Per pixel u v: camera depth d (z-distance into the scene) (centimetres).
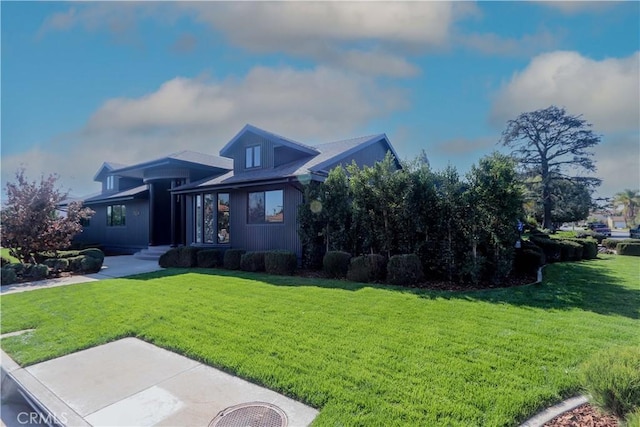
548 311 562
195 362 406
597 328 473
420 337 444
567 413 278
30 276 1029
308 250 1057
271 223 1245
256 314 569
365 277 848
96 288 840
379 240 916
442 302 621
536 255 934
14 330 545
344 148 1416
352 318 533
